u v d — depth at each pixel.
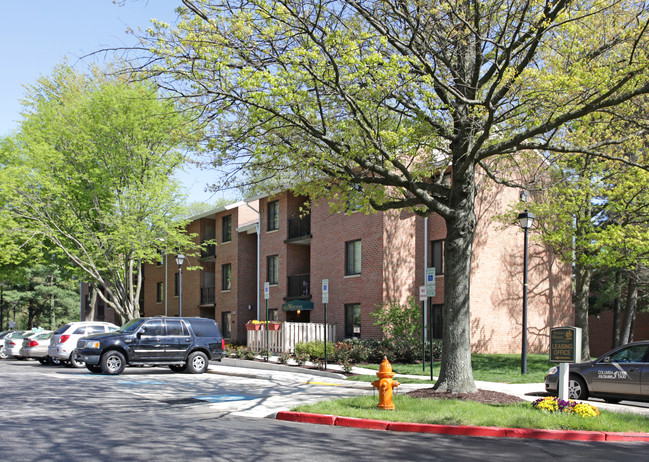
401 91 13.59
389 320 24.53
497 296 26.66
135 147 29.52
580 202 21.00
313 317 30.03
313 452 8.22
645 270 26.47
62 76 32.91
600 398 14.52
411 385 16.19
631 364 13.50
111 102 28.78
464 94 13.70
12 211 30.22
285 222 32.75
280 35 12.67
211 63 12.45
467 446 8.84
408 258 27.02
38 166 30.80
